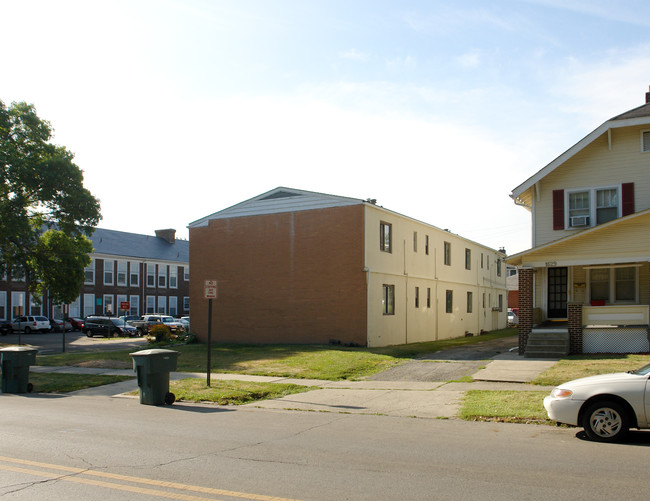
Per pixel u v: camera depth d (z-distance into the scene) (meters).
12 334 50.47
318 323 26.66
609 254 18.72
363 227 25.80
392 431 9.53
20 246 38.53
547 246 19.41
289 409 12.11
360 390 14.41
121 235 63.38
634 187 20.05
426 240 32.78
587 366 15.47
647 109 20.47
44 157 36.66
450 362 18.59
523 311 19.75
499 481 6.36
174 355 13.06
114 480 6.43
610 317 18.86
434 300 33.44
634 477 6.51
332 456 7.62
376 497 5.78
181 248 69.31
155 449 8.05
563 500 5.66
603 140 20.64
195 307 30.41
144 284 62.31
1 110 35.72
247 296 28.83
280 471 6.82
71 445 8.31
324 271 26.69
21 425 10.04
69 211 37.38
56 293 40.06
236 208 29.66
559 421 8.92
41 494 5.91
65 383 16.22
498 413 10.70
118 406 12.64
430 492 5.95
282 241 28.05
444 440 8.73
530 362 17.39
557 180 21.38
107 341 40.88
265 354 22.09
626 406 8.46
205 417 11.07
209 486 6.18
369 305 25.70
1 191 34.75
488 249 44.81
